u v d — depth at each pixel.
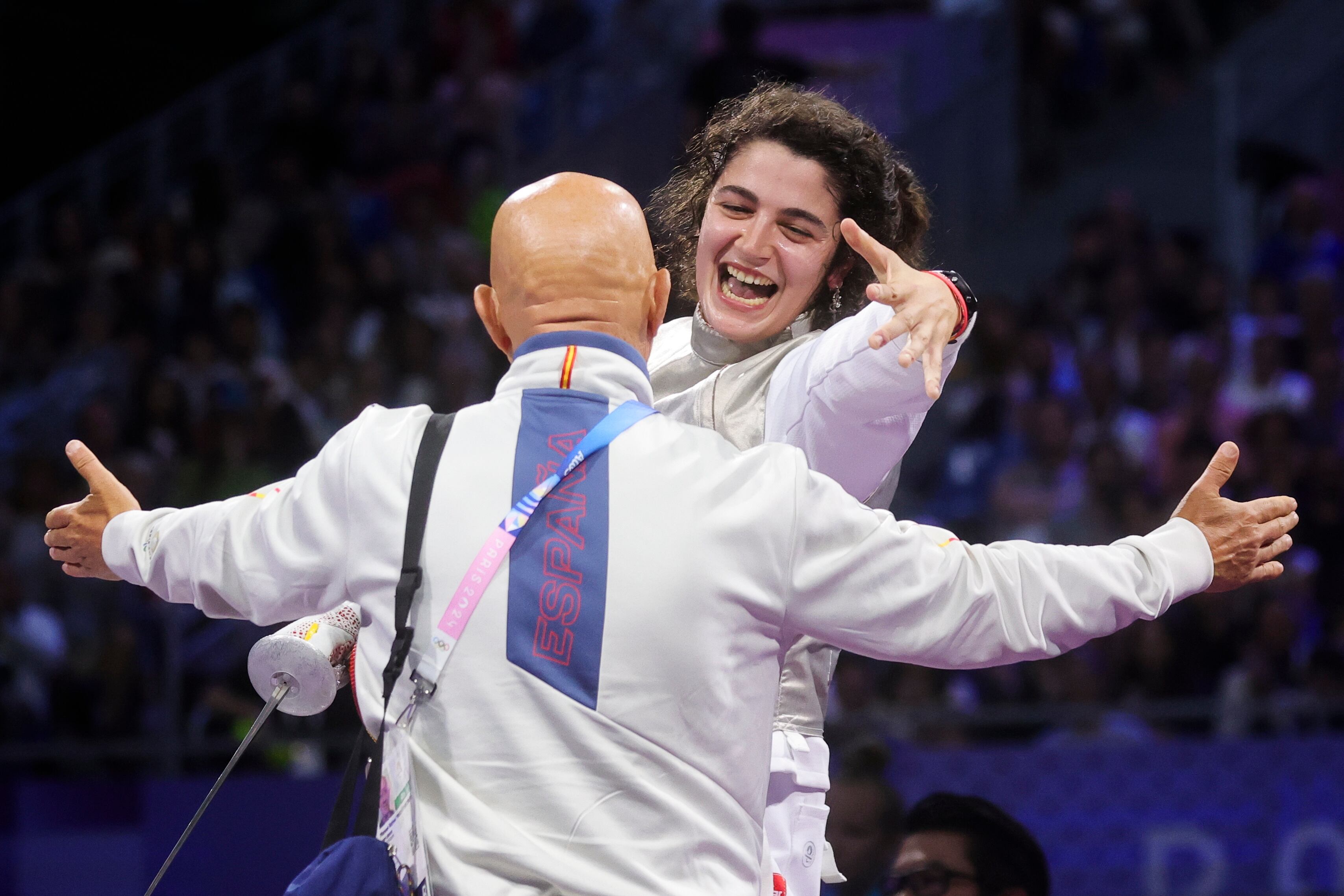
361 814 5.50
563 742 5.30
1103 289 28.83
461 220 31.91
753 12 28.88
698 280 7.17
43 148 38.59
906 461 26.27
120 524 6.23
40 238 33.44
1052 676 19.41
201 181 31.81
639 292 5.95
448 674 5.38
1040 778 17.08
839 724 15.25
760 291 7.00
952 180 32.72
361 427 5.88
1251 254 32.12
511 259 5.94
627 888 5.20
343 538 5.72
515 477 5.56
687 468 5.58
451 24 35.41
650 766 5.35
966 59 34.12
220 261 30.89
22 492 23.53
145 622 19.28
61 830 17.95
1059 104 34.53
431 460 5.64
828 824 10.27
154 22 40.19
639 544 5.43
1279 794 16.95
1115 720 18.36
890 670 19.33
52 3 38.41
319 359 27.02
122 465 23.67
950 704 19.14
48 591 19.84
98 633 19.48
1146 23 35.41
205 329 28.47
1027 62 33.88
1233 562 5.93
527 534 5.46
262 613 5.91
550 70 35.00
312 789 17.50
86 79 39.22
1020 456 23.89
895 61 33.88
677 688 5.37
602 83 34.38
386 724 5.45
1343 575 21.30
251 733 6.08
